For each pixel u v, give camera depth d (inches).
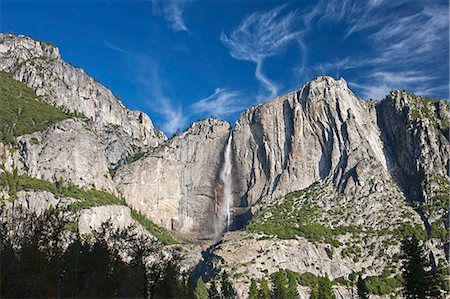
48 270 3843.5
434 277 4940.9
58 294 3865.7
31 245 3809.1
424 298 4783.5
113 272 4362.7
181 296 4928.6
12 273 3688.5
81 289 4097.0
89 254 4237.2
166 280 4490.7
